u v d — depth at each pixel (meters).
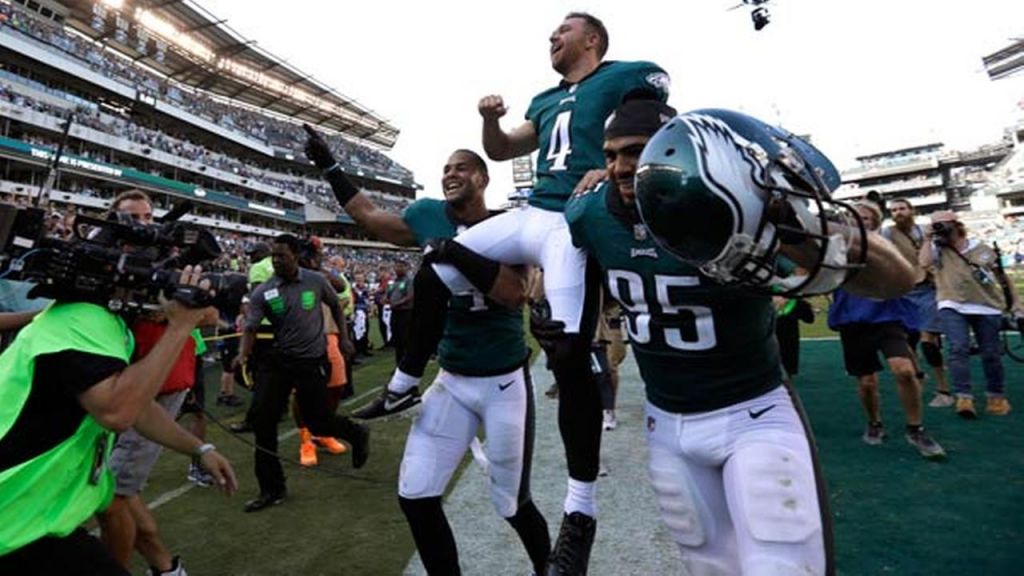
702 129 1.10
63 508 1.46
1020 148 64.75
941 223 4.69
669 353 1.43
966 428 4.36
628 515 3.18
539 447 4.55
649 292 1.41
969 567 2.37
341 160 57.94
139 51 42.84
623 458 4.18
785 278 1.14
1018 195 60.41
